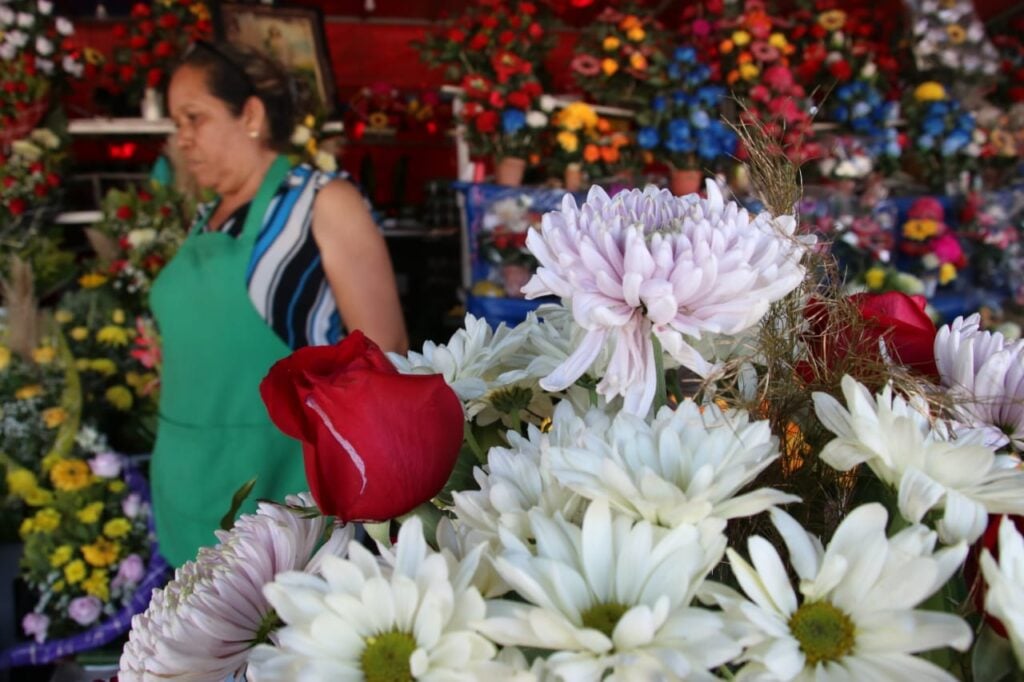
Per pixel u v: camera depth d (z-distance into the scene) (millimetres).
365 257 1376
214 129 1352
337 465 393
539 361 494
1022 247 2838
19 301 1919
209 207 1551
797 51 3166
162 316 1418
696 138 2760
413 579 339
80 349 2000
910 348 480
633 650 304
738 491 417
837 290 461
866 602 317
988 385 439
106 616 1740
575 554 343
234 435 1372
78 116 3021
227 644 411
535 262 2645
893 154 2996
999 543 333
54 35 2594
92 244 2309
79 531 1745
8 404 1832
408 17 4188
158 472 1477
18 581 1737
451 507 455
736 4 2947
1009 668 339
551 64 4008
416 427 395
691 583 329
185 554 1440
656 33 2961
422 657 304
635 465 368
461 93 2869
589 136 2814
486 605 332
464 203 2742
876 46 3160
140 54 2646
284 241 1349
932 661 356
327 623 326
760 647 313
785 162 480
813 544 343
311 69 2412
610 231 403
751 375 454
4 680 1687
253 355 1361
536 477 402
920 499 339
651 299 374
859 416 372
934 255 2732
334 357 424
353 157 4977
